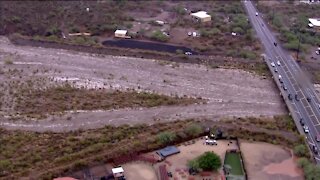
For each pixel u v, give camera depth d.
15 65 135.00
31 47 149.12
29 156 92.75
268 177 88.62
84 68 134.62
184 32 164.25
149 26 169.38
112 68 135.12
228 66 137.75
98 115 109.50
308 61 139.88
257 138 101.44
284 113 112.81
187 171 90.31
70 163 90.94
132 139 99.69
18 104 113.38
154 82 127.31
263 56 143.38
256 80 129.62
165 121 108.00
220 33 163.38
